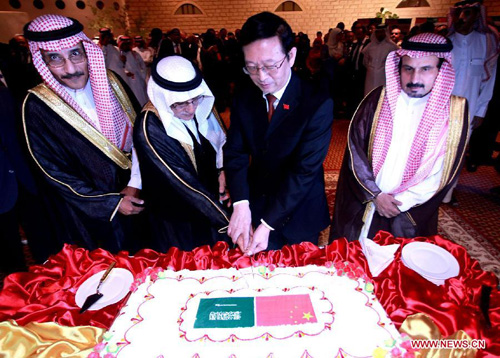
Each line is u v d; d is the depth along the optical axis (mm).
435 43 1255
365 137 1578
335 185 3520
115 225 1801
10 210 1969
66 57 1432
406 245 1236
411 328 932
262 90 1197
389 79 1468
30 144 1533
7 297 1095
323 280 1098
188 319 964
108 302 1040
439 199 1543
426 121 1415
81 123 1585
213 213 1578
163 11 12453
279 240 1621
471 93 2842
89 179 1700
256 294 1044
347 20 11781
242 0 12031
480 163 3797
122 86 1812
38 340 921
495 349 864
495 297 1032
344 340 885
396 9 11398
